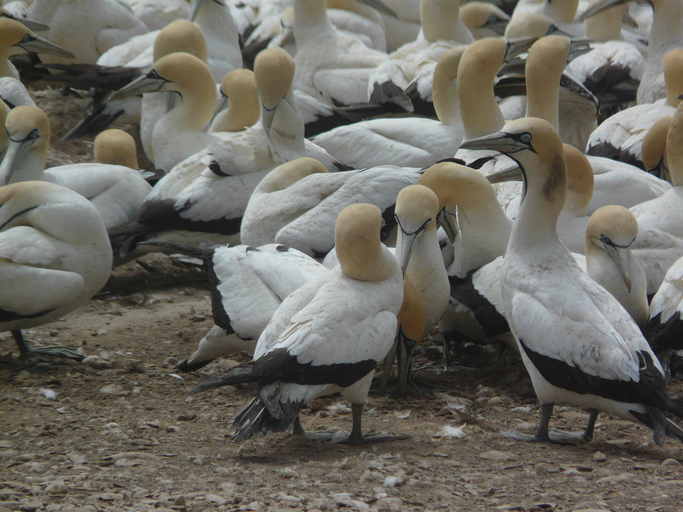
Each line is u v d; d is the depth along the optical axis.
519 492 10.45
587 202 15.85
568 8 25.36
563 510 10.00
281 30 26.58
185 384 14.26
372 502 10.09
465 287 14.48
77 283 14.60
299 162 17.08
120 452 11.70
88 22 25.31
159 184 18.61
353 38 24.47
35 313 14.50
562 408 13.48
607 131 19.95
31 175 16.70
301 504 9.98
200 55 22.27
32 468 11.13
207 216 18.25
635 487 10.60
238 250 13.95
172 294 18.55
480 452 11.73
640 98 22.50
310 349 11.34
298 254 13.90
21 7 27.28
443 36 23.56
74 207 14.84
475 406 13.48
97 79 22.98
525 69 20.06
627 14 29.53
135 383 14.23
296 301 12.06
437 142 19.34
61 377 14.45
